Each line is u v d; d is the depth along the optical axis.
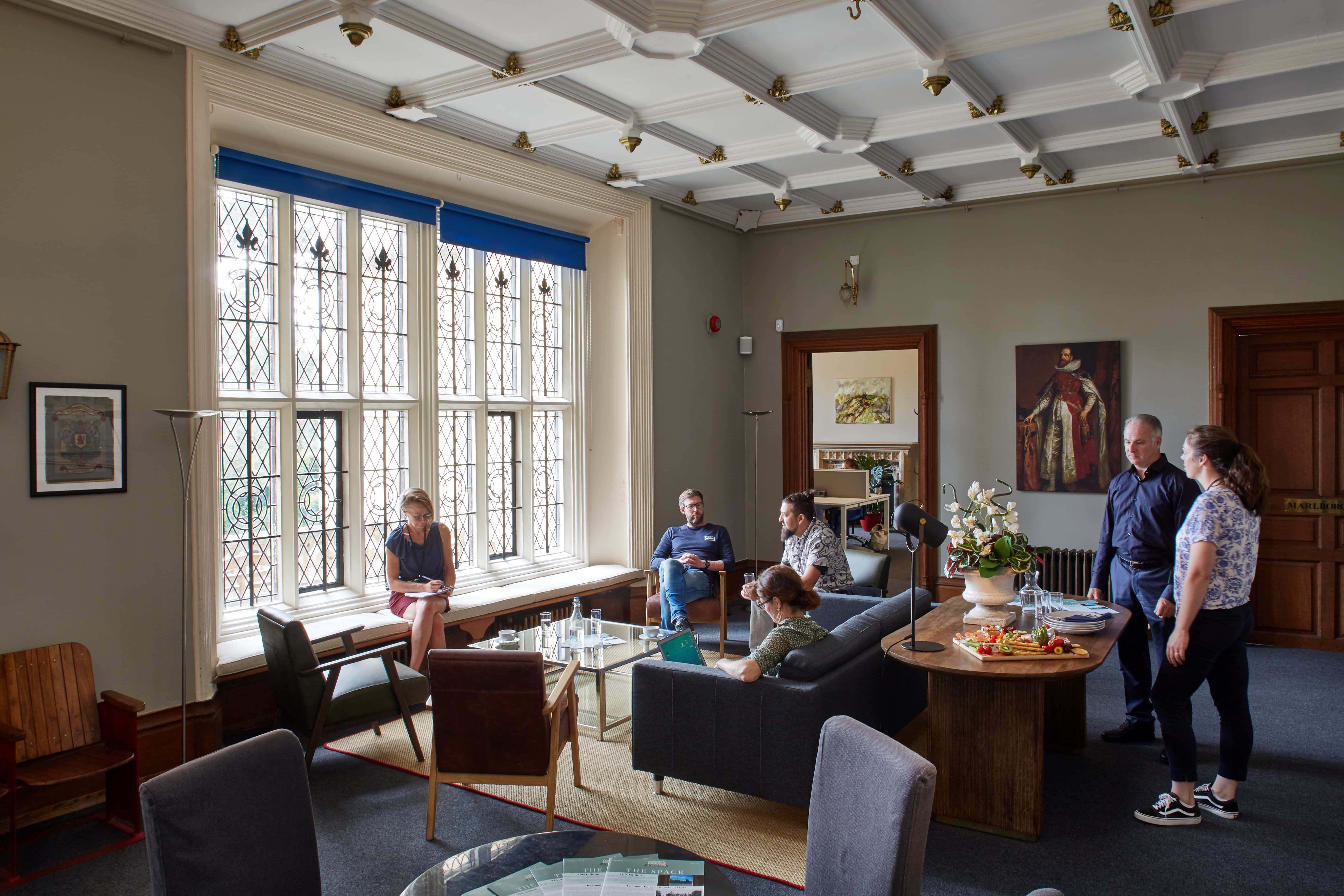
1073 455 6.62
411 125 4.88
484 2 3.62
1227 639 3.24
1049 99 4.61
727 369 7.77
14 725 3.24
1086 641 3.47
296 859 2.10
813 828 2.12
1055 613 3.69
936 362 7.16
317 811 3.55
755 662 3.34
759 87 4.32
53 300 3.49
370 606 5.14
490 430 6.10
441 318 5.70
